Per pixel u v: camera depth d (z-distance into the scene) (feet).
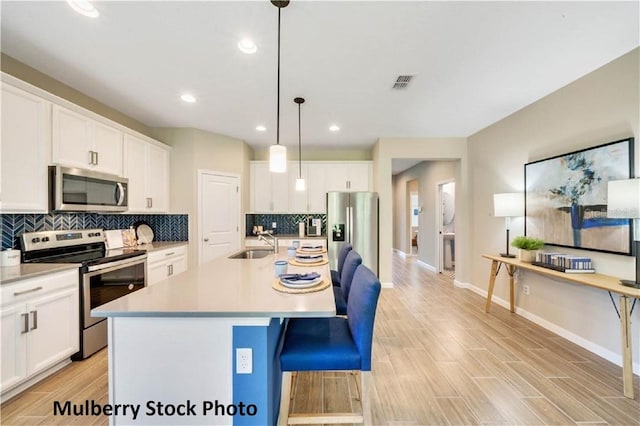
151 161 11.74
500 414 5.59
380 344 8.59
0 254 6.82
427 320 10.46
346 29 6.09
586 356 7.73
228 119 11.96
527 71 7.89
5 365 5.75
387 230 14.89
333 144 16.39
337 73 8.00
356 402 6.04
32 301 6.23
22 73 7.44
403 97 9.67
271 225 17.42
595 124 7.80
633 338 6.76
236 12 5.57
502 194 10.66
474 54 7.05
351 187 16.81
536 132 9.96
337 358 4.62
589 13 5.56
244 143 15.51
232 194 14.67
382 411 5.70
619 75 7.14
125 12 5.57
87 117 8.61
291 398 6.18
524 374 6.93
